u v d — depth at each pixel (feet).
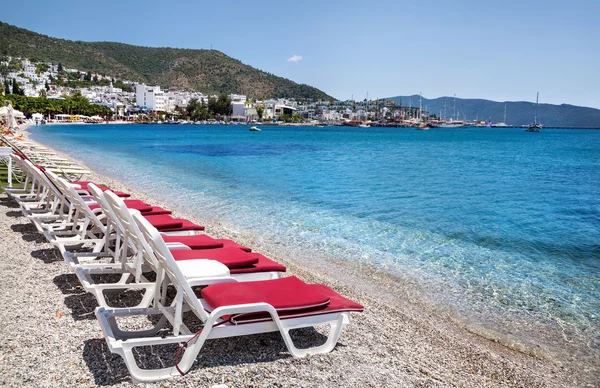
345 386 11.75
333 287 20.88
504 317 18.94
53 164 46.57
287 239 29.76
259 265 15.99
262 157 105.70
